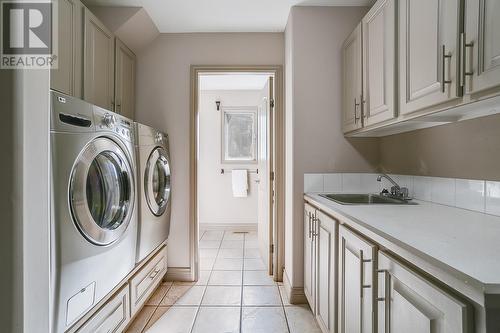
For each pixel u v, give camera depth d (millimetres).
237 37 2729
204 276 2844
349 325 1312
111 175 1634
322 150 2348
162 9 2336
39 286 839
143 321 2043
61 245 1137
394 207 1535
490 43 905
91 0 2195
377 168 2367
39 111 852
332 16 2328
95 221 1446
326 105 2342
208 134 4625
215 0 2221
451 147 1553
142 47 2701
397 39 1465
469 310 617
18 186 779
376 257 1051
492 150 1294
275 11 2385
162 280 2689
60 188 1138
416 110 1308
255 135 4648
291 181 2377
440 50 1123
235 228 4633
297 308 2223
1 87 781
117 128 1639
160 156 2387
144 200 2033
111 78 2193
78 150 1254
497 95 908
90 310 1384
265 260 3086
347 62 2170
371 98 1749
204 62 2732
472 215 1296
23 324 780
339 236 1447
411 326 819
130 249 1782
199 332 1909
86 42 1830
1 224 772
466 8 998
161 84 2729
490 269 633
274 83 2750
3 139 776
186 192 2750
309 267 2105
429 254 736
